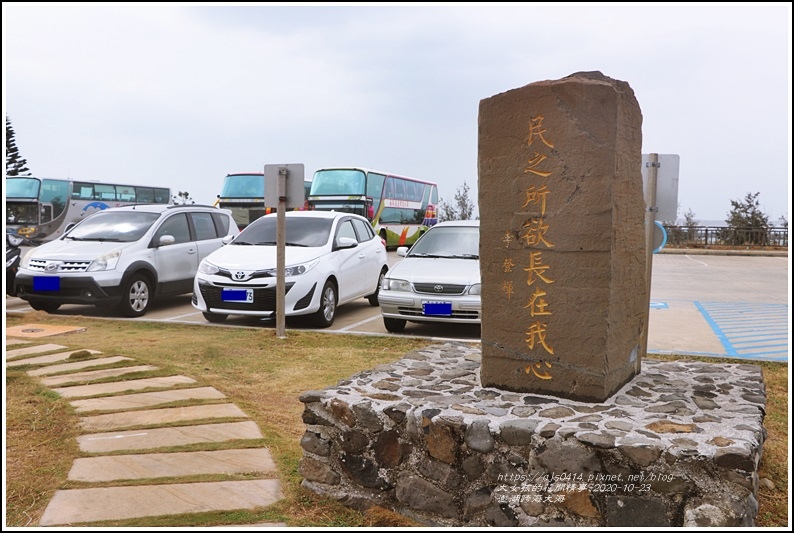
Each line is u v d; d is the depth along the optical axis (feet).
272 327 27.61
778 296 40.91
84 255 29.43
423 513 10.37
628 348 12.44
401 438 10.64
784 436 14.35
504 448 9.91
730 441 9.21
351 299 30.68
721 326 28.96
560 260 11.41
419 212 86.74
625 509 9.20
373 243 33.88
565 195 11.29
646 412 10.64
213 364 20.39
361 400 11.14
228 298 26.81
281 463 12.32
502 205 11.87
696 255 84.89
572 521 9.50
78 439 13.43
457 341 24.41
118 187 82.84
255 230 30.71
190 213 34.94
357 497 10.85
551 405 11.00
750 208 95.14
